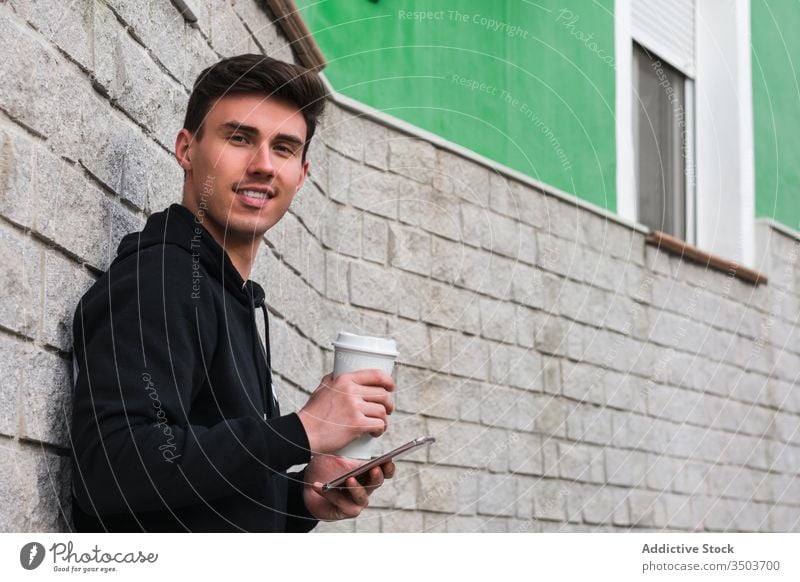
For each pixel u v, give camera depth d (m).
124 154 1.99
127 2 2.03
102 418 1.41
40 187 1.62
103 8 1.91
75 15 1.78
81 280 1.77
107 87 1.91
